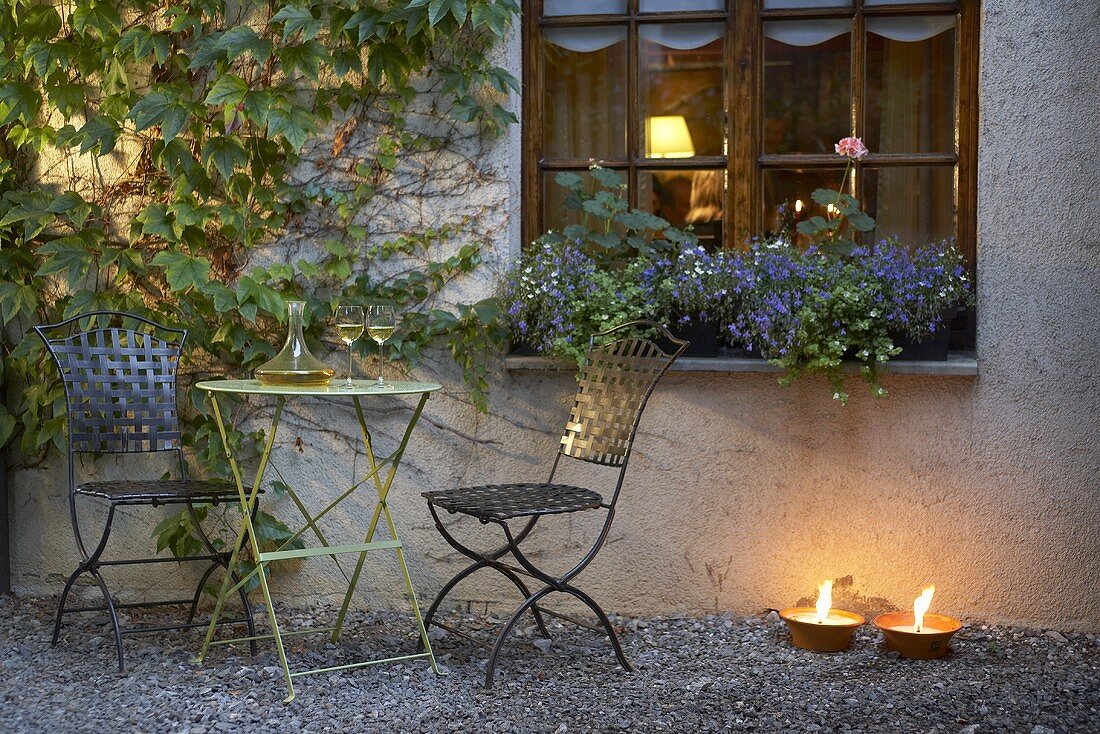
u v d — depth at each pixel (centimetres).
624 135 410
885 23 394
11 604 408
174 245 404
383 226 400
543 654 351
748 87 401
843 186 397
